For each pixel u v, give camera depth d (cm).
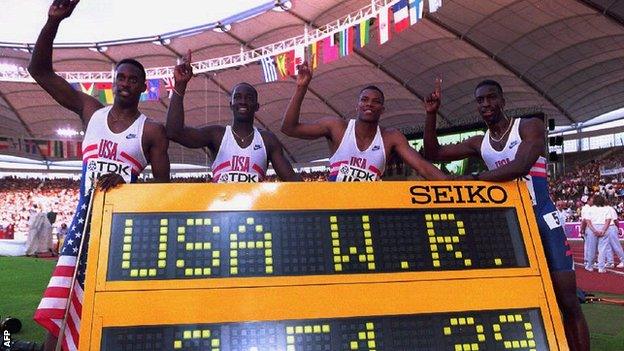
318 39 1389
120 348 146
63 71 2661
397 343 158
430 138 315
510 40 2144
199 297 156
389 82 2711
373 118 312
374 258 171
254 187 177
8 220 2888
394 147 319
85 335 146
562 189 2923
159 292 155
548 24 1986
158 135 275
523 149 262
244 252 165
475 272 174
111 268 157
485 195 191
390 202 183
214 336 151
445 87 2667
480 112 295
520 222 187
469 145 318
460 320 165
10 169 4288
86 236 170
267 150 348
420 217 182
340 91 2894
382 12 1034
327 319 159
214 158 343
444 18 2009
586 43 2108
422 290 168
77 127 3528
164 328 150
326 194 180
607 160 3130
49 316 185
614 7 1800
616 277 857
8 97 2994
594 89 2630
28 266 980
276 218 173
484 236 182
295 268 165
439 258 175
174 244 163
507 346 163
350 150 320
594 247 968
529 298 172
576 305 260
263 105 3173
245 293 158
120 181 174
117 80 267
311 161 4278
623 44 2088
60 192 3419
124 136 269
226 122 3550
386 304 164
